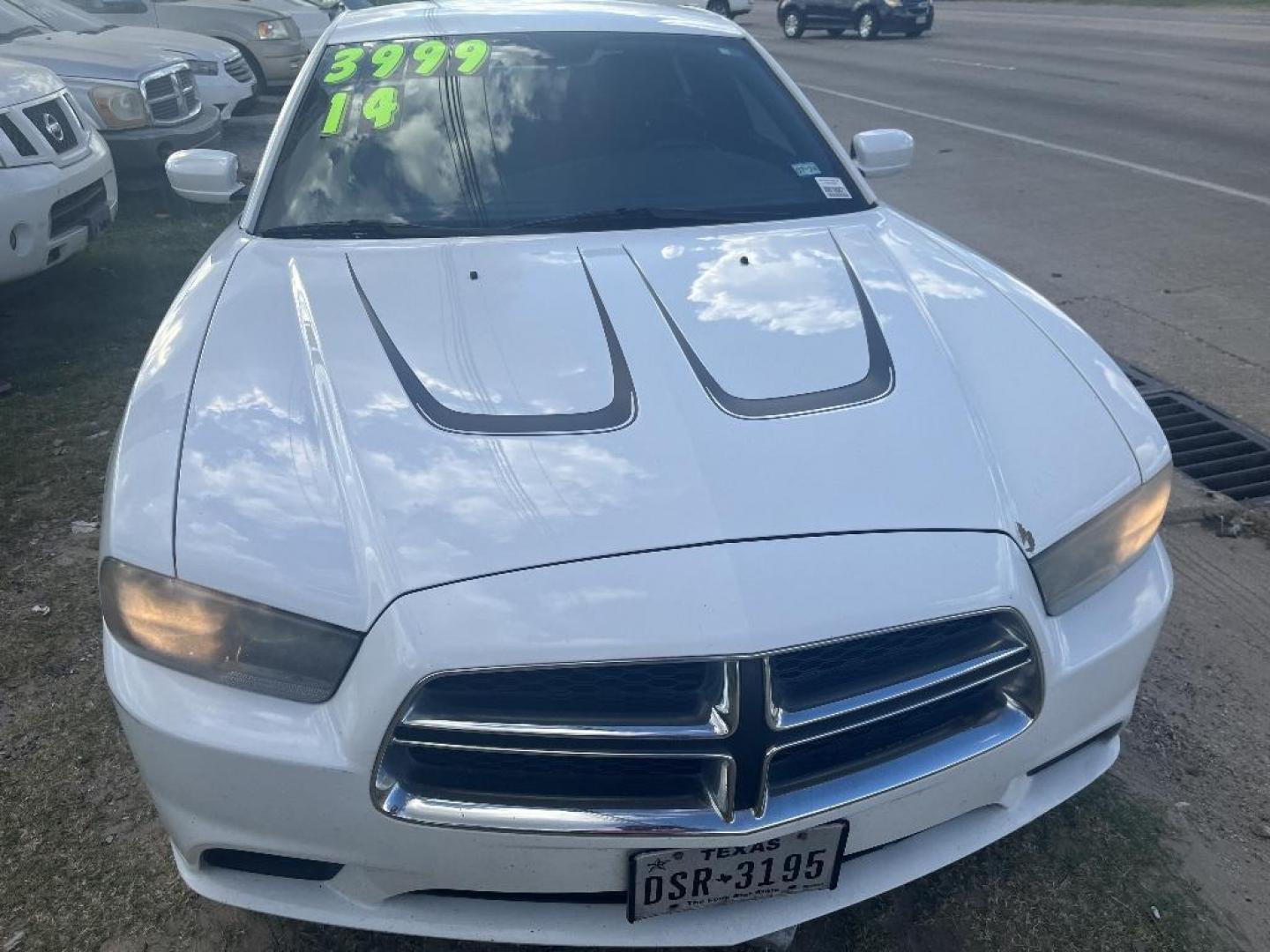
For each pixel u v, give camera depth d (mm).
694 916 1713
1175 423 4082
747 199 2783
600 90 2965
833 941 1981
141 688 1653
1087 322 5070
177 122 7035
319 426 1872
